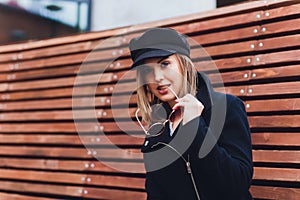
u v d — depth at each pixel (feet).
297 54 8.34
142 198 9.90
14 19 21.98
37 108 12.78
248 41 9.14
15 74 13.58
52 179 11.77
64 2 20.84
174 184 5.90
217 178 5.38
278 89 8.45
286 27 8.61
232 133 5.91
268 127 8.43
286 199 7.89
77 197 11.18
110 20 18.45
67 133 11.95
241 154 5.72
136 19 17.58
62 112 12.17
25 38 21.95
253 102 8.77
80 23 19.61
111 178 10.61
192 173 5.67
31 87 13.09
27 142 12.69
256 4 9.19
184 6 16.39
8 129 13.26
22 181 12.45
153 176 6.11
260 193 8.25
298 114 8.15
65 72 12.42
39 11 21.66
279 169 8.11
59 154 11.87
